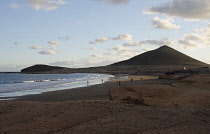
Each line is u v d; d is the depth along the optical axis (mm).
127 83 41562
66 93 27578
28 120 7465
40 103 10656
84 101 10953
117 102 10562
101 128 6281
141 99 10172
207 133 5754
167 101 9711
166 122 6840
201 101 9258
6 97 25625
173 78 45062
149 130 6016
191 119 7199
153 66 187750
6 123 7191
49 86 45031
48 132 6117
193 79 12625
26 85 50938
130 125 6535
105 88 31547
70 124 6828
